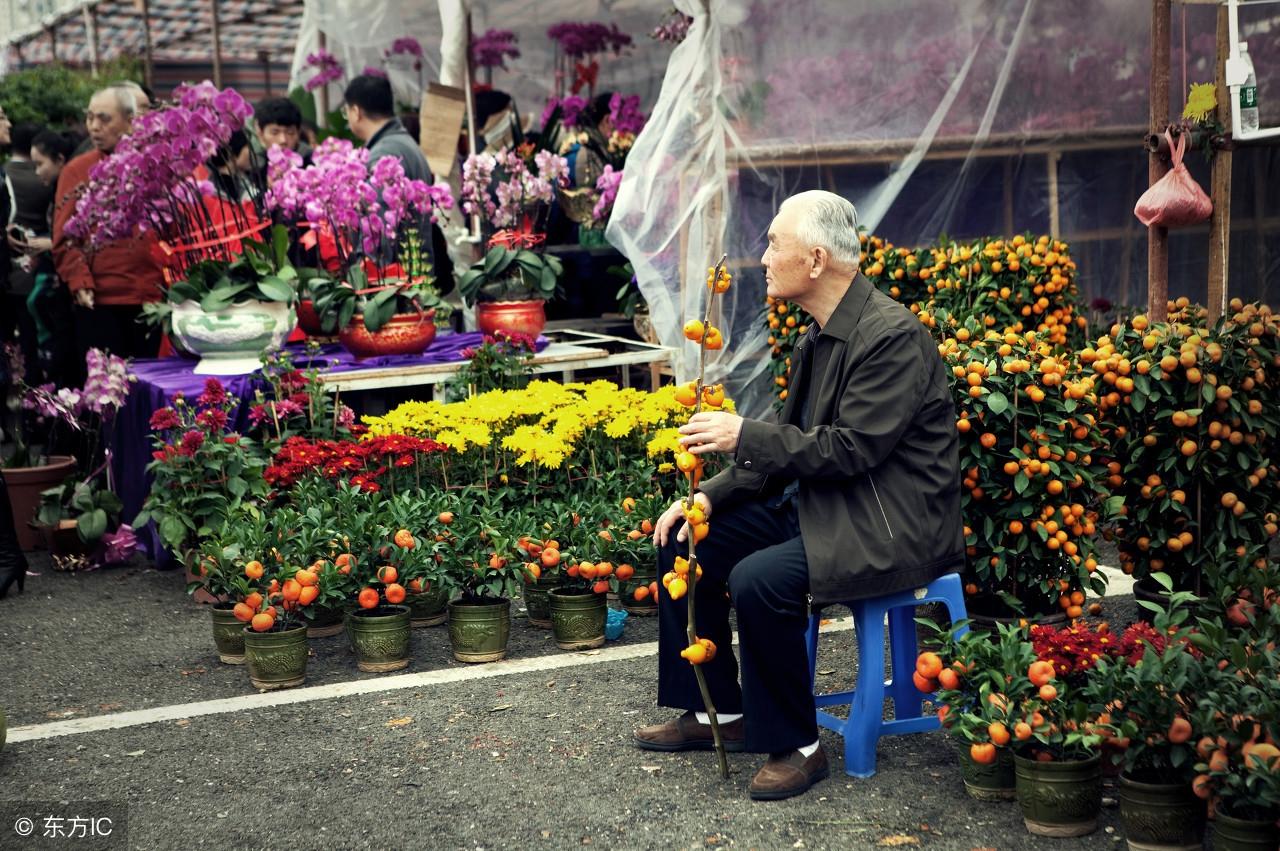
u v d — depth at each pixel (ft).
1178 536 14.08
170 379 18.53
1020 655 10.28
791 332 18.53
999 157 22.59
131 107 22.13
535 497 16.53
